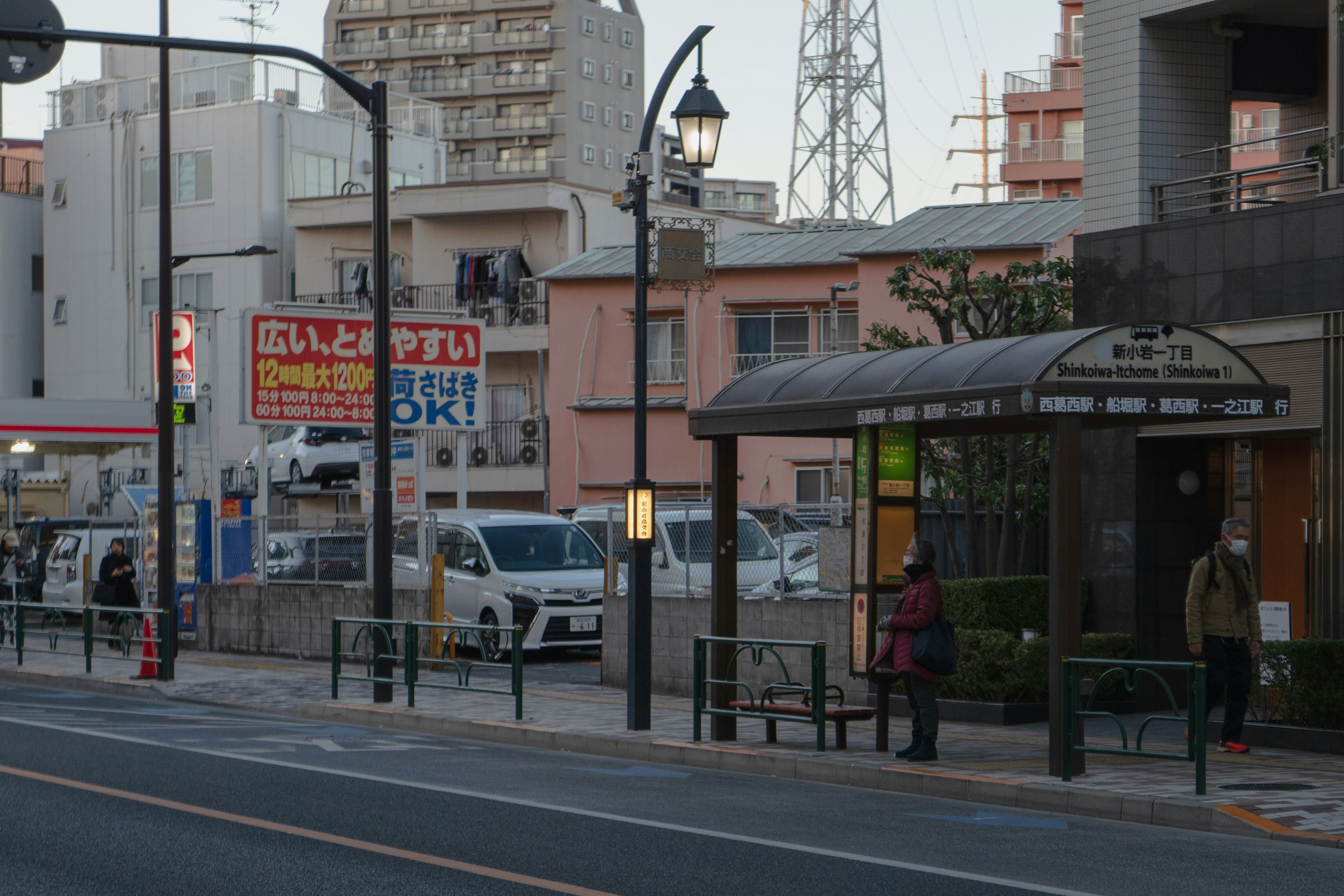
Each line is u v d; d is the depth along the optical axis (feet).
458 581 80.94
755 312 129.70
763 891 25.20
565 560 81.05
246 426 155.12
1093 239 55.06
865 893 25.08
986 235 113.80
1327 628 46.50
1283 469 50.96
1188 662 47.83
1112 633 52.80
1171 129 56.24
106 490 157.07
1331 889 25.88
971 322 99.86
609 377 136.15
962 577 71.82
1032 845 30.17
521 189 146.20
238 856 28.04
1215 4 53.88
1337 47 50.26
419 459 76.95
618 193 49.65
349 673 75.05
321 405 87.71
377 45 321.52
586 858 27.96
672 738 46.91
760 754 42.86
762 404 44.65
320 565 82.28
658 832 30.99
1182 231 51.83
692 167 49.19
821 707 42.93
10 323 173.88
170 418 71.77
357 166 168.14
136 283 164.14
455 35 316.40
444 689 58.34
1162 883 26.21
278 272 158.81
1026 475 69.10
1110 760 41.42
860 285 116.98
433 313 90.43
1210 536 53.47
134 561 96.58
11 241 173.99
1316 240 47.44
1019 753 42.78
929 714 40.91
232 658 84.79
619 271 135.95
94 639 77.51
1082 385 36.24
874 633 43.29
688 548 62.28
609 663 66.18
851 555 44.70
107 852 28.37
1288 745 43.57
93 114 169.78
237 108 159.43
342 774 39.40
